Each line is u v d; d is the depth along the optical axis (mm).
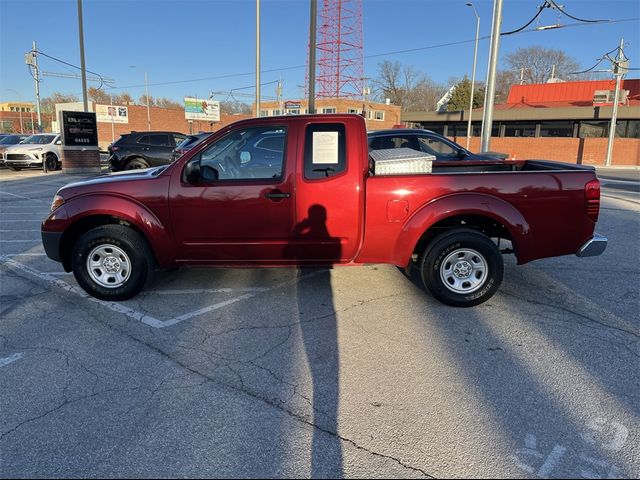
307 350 4008
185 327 4477
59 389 3422
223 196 4770
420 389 3402
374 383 3486
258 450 2777
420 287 5570
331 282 5750
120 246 4949
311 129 4738
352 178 4703
